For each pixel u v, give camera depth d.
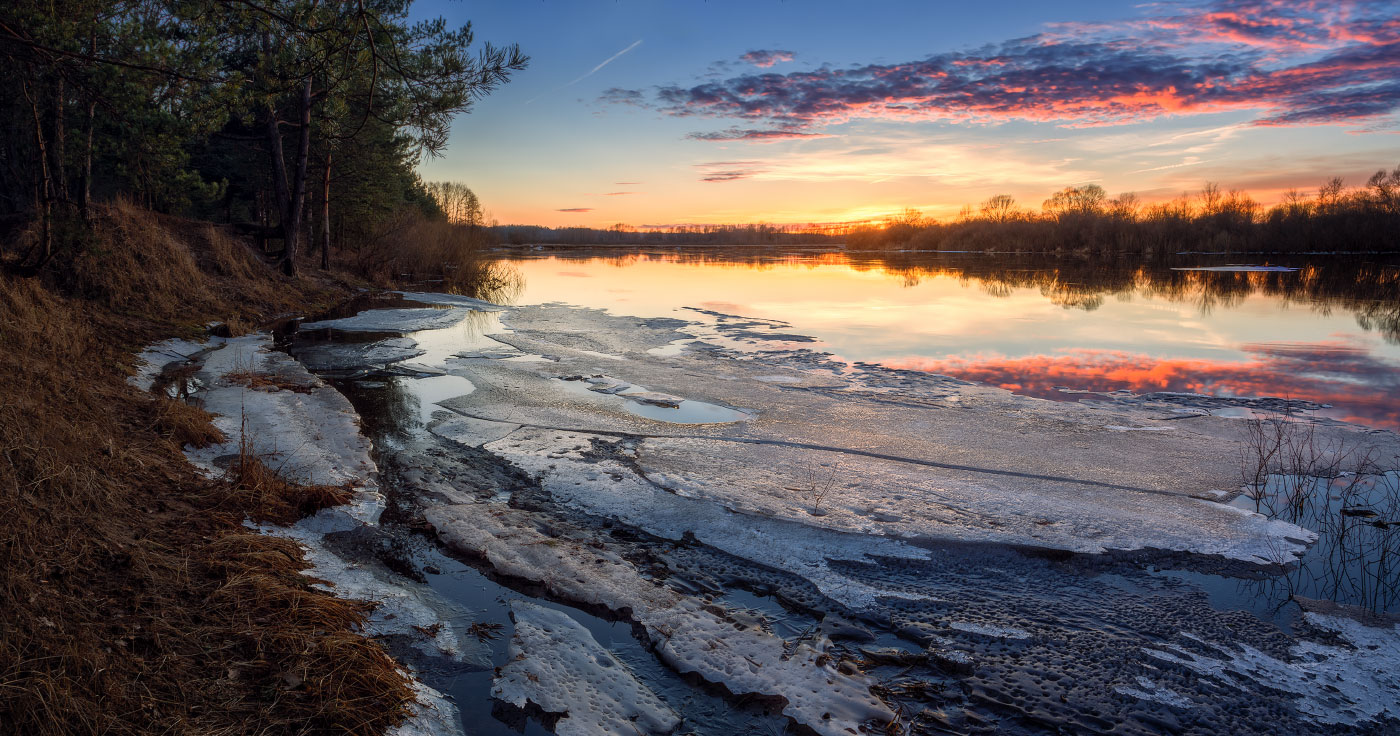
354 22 5.56
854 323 16.33
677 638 3.89
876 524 5.40
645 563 4.86
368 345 12.63
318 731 2.91
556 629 3.97
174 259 14.42
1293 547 5.11
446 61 6.06
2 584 3.05
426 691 3.40
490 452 6.98
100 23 7.76
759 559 4.91
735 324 15.96
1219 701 3.54
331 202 26.22
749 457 6.90
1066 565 4.88
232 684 3.07
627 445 7.25
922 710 3.46
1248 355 12.58
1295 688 3.64
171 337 11.52
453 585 4.49
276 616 3.61
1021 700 3.53
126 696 2.82
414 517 5.42
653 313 17.92
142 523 4.23
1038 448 7.24
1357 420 8.41
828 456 6.96
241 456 5.47
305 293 18.45
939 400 9.22
